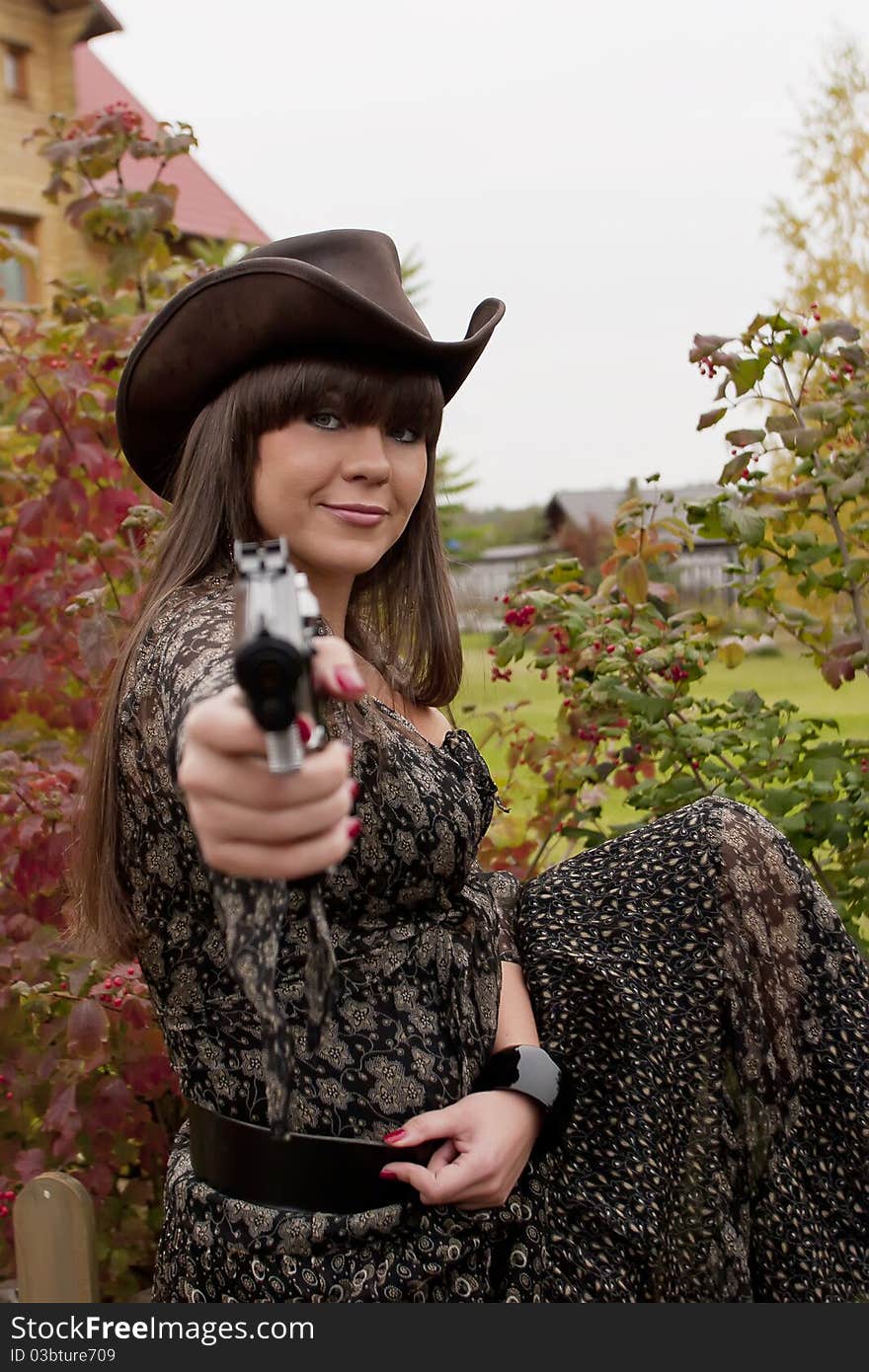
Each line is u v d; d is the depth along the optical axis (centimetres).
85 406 242
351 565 129
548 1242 126
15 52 1114
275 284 123
